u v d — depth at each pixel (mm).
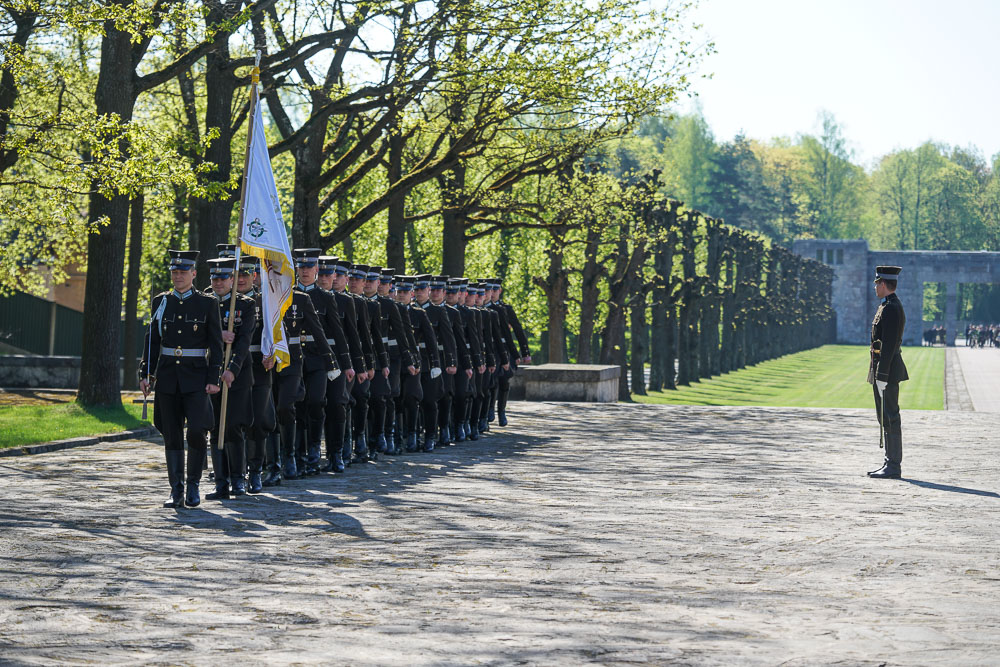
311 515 12469
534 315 62000
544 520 12211
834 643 7336
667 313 63281
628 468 17094
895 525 12031
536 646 7219
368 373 17016
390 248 33406
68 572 9430
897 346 16219
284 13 28188
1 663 6801
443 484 15133
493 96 27703
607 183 39656
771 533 11484
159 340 13164
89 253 25359
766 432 23750
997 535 11445
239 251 13609
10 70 21391
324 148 28828
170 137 22781
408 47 25781
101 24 20594
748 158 177000
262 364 14258
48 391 32906
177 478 12992
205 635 7488
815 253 148125
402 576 9375
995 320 169625
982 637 7512
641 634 7547
